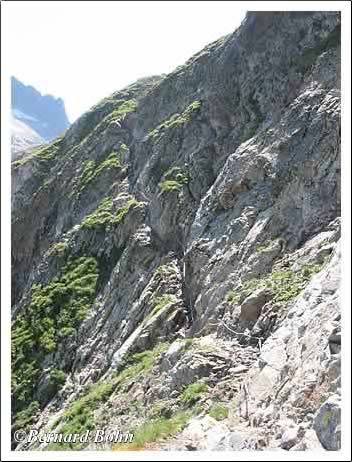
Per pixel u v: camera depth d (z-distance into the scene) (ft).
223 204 77.20
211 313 65.57
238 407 43.62
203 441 40.32
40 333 96.32
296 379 40.63
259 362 46.19
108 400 63.93
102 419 60.64
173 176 93.76
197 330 66.03
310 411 37.29
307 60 83.66
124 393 62.39
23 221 132.36
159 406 52.39
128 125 122.62
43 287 106.11
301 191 68.85
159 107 115.96
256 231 69.10
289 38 88.07
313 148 70.85
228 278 67.05
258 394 43.24
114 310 87.45
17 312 106.63
